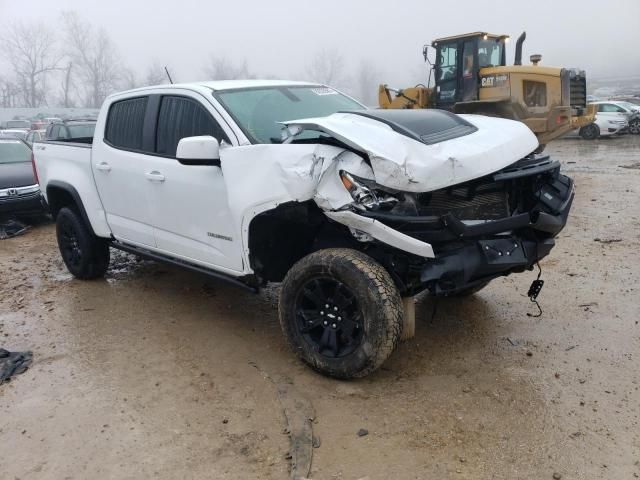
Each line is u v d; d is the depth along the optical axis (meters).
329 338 3.65
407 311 3.89
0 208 8.49
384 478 2.81
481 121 4.11
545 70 12.66
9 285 6.09
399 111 3.99
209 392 3.66
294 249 4.09
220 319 4.85
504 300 4.97
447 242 3.42
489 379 3.67
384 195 3.30
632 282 5.21
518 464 2.86
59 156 5.87
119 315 5.04
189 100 4.43
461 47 13.46
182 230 4.50
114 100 5.22
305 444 3.05
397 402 3.44
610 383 3.56
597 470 2.80
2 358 4.25
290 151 3.55
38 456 3.09
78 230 5.74
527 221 3.52
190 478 2.87
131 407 3.52
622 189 9.98
